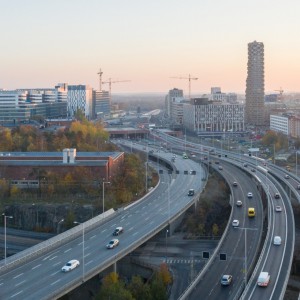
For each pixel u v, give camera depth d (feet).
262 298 563.89
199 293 617.21
